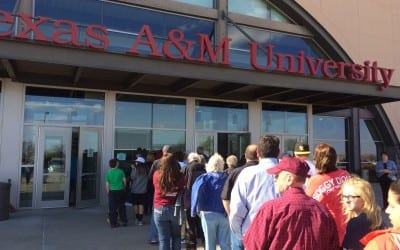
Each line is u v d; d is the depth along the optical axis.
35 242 7.82
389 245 2.21
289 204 2.58
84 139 12.96
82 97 13.10
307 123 17.45
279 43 17.62
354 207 3.09
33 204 12.10
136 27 14.43
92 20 13.66
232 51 16.27
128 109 13.82
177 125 14.65
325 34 18.30
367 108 19.95
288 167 2.74
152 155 10.66
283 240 2.49
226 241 5.53
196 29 15.65
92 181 12.95
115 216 9.47
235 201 4.01
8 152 11.82
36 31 9.83
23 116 12.14
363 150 19.98
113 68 10.72
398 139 20.28
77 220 10.28
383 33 20.11
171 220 5.77
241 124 15.97
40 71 11.99
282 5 17.53
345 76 14.85
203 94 14.87
